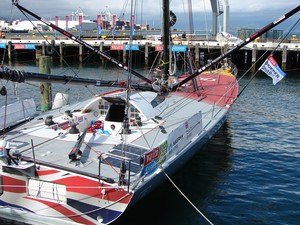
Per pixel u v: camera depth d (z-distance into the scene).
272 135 17.09
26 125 10.98
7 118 10.64
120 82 12.80
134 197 7.66
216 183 11.69
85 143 9.59
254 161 13.66
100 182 7.55
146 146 9.49
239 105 23.88
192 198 10.59
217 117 12.57
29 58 54.12
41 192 8.12
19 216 8.43
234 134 17.19
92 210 7.83
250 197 10.79
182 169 12.27
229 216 9.70
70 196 7.88
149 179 7.99
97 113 11.52
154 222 9.21
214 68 22.11
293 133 17.45
